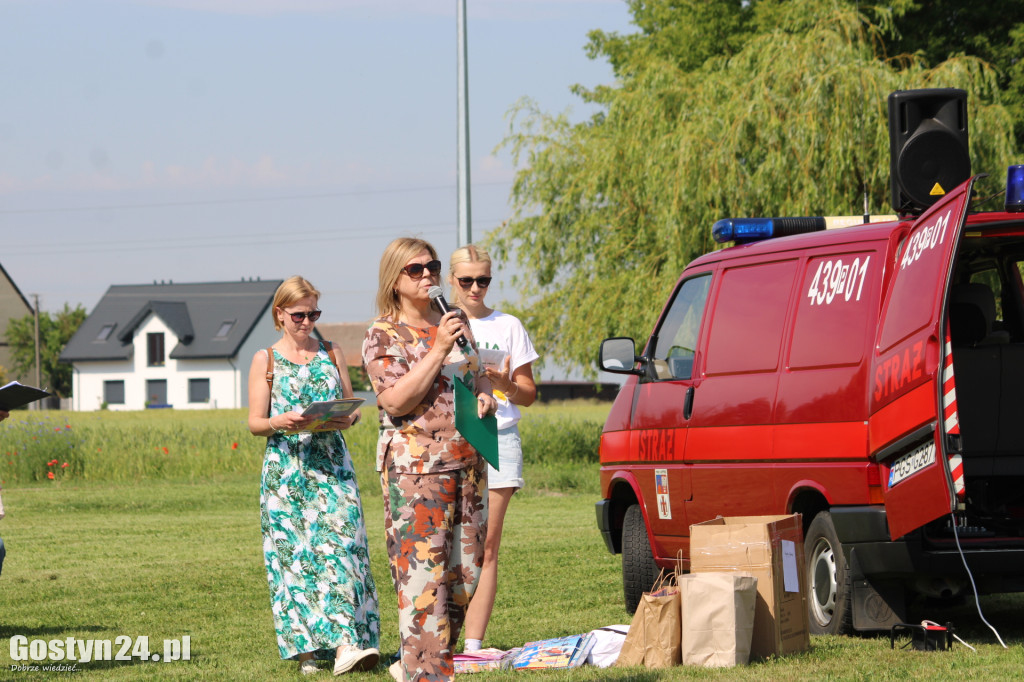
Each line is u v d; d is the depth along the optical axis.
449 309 8.30
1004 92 45.66
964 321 12.78
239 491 36.25
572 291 46.84
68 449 42.25
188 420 87.75
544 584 16.66
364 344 8.43
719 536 10.75
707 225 37.94
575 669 10.48
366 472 40.22
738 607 10.25
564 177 48.12
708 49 58.44
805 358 12.27
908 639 11.26
